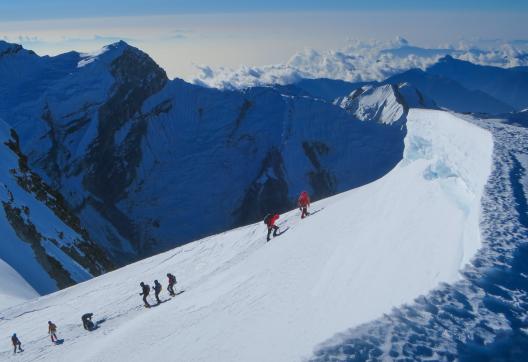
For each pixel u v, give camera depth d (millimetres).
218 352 12852
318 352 5988
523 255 7309
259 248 30812
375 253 13008
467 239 8789
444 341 5785
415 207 14180
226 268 30688
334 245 18141
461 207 11484
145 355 17391
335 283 13227
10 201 90625
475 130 14672
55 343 31688
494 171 11094
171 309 25203
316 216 28328
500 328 5879
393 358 5613
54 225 102312
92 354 22344
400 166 22062
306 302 13281
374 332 6145
